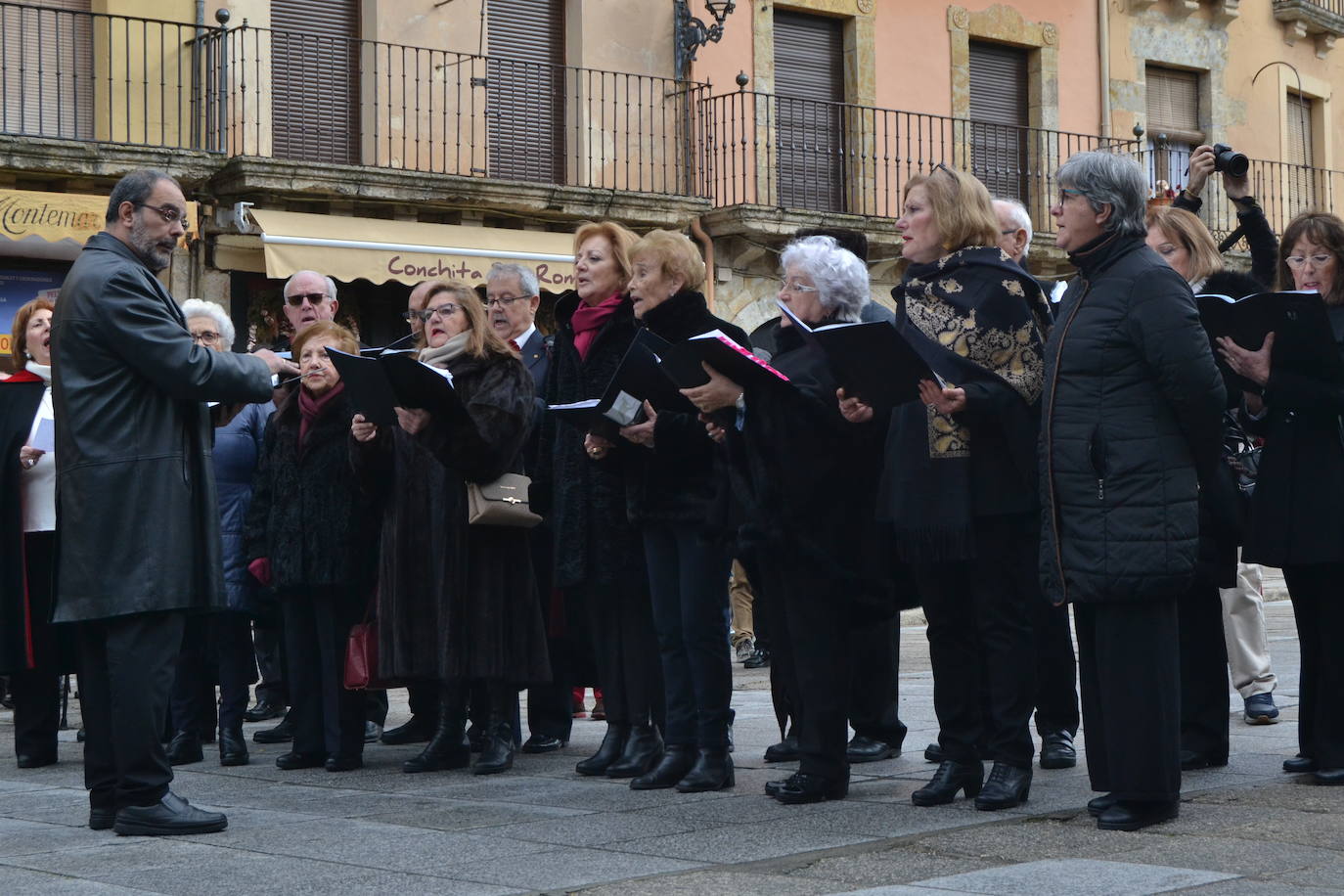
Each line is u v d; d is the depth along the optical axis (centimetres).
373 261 1967
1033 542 662
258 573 866
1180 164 2817
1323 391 695
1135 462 607
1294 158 2977
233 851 615
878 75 2472
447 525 802
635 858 580
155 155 1847
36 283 1855
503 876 554
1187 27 2805
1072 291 636
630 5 2270
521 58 2205
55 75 1881
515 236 2102
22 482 885
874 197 2461
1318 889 509
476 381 800
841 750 694
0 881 567
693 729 746
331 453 836
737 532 713
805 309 692
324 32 2059
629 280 784
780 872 555
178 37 1928
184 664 898
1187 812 643
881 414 662
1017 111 2648
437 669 807
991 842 593
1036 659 670
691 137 2309
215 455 930
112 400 655
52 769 895
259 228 1922
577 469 780
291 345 870
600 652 795
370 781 800
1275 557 707
